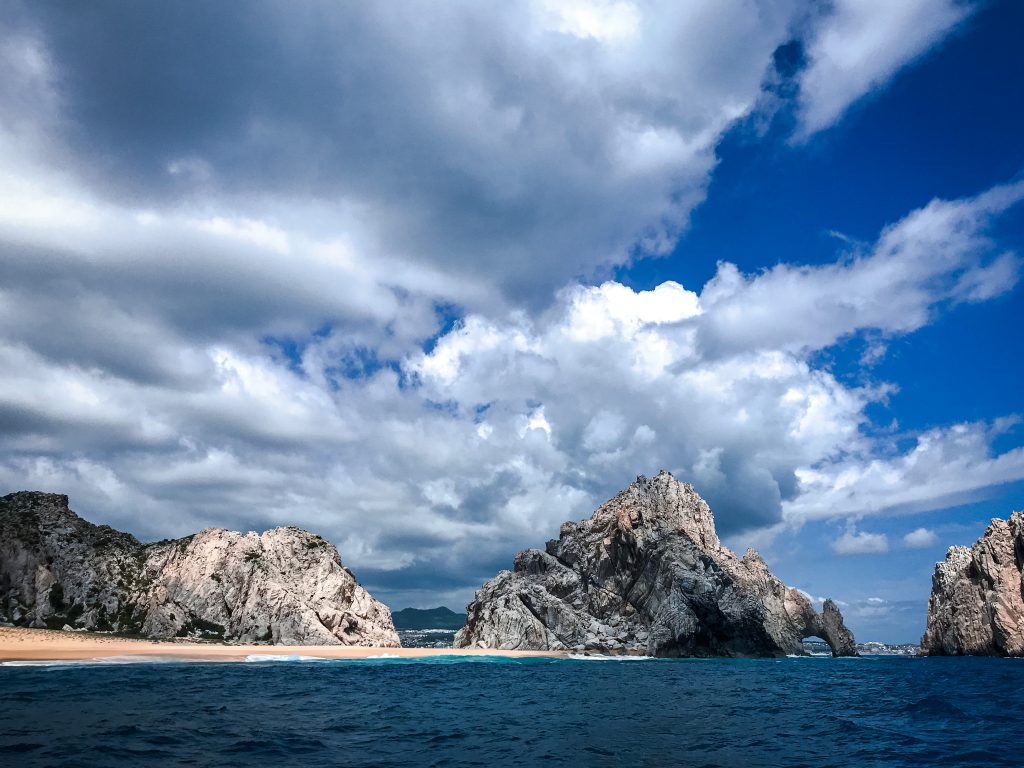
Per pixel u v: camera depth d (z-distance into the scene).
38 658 65.25
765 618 140.00
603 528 149.75
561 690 53.66
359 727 30.11
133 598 117.31
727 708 41.38
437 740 27.14
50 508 126.56
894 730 31.86
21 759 20.23
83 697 36.72
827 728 32.44
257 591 119.50
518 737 28.48
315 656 94.56
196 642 105.44
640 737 29.05
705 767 22.30
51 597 113.50
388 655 106.06
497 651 124.88
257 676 57.50
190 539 128.88
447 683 58.62
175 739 24.78
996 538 130.25
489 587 146.75
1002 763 23.72
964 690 56.16
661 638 124.94
